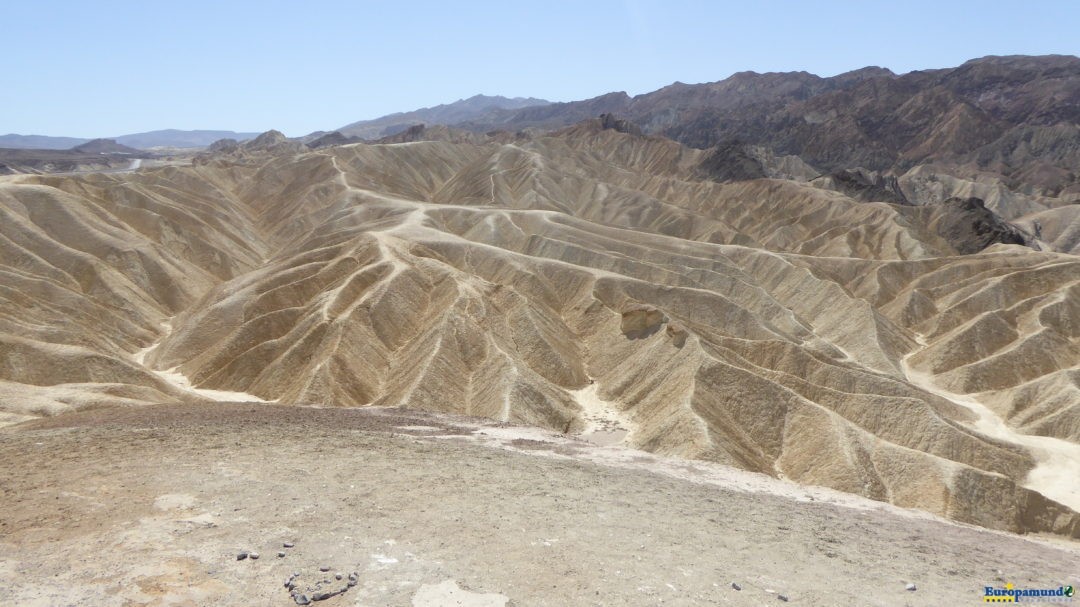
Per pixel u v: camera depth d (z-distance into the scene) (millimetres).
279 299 67812
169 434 21297
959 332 74438
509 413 43375
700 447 37469
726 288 85938
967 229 125125
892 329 78875
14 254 76125
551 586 12227
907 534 19188
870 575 14719
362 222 111438
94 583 11328
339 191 134125
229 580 11664
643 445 41094
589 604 11703
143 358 67188
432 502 16078
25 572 11555
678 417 41250
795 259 98062
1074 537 34656
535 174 150375
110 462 17641
